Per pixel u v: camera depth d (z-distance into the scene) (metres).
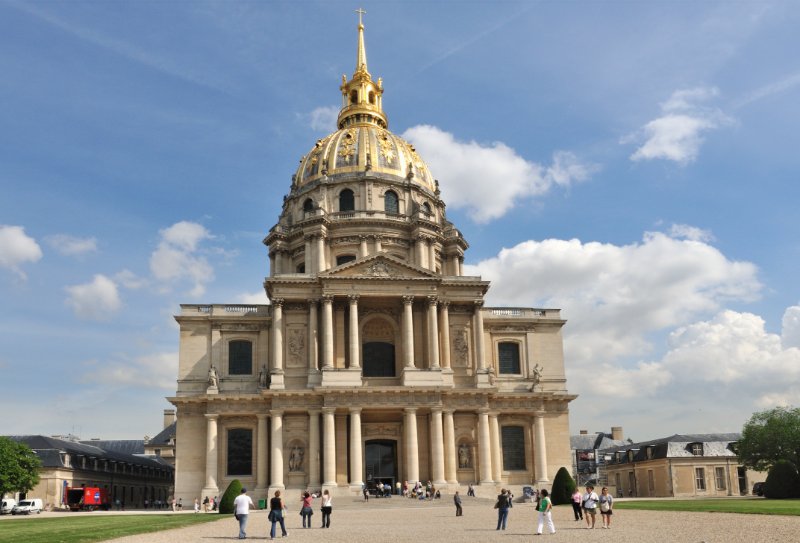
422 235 116.19
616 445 167.62
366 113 135.75
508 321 103.62
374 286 96.50
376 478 94.19
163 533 43.62
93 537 38.94
